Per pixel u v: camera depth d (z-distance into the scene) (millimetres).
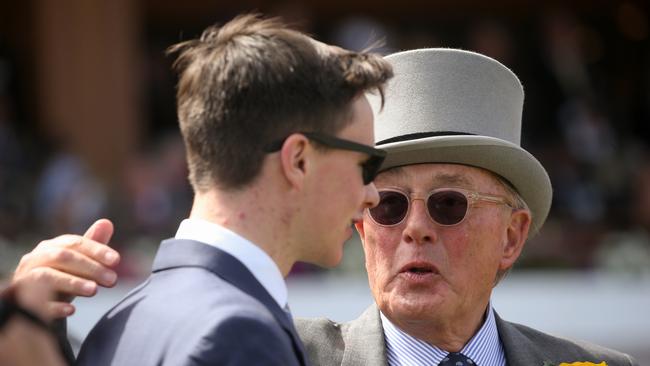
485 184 5520
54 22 19312
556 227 15836
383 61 4465
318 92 4281
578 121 18875
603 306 12703
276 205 4250
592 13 22344
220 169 4246
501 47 19812
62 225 15297
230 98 4242
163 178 16734
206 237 4234
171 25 21469
